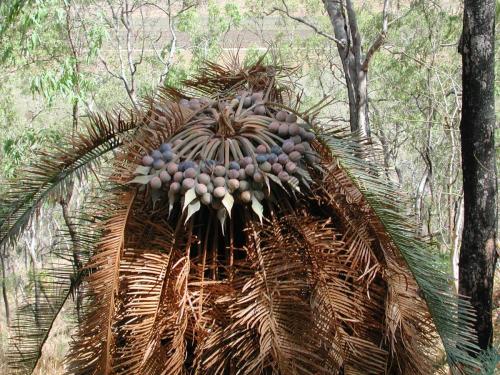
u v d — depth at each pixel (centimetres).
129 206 236
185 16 1088
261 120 246
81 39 928
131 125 260
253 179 230
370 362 234
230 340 230
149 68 1248
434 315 237
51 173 259
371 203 240
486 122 321
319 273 237
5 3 610
